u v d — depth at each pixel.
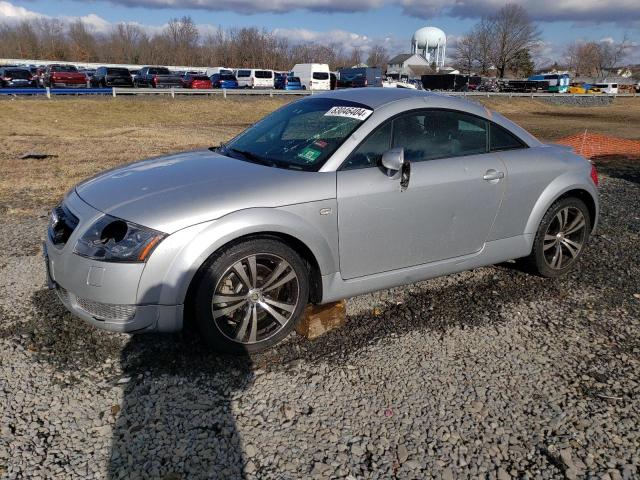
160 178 3.30
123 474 2.28
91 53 85.31
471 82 58.72
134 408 2.71
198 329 3.05
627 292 4.24
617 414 2.75
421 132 3.69
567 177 4.25
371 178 3.38
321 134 3.61
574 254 4.48
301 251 3.32
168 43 86.44
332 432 2.57
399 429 2.60
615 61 111.75
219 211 2.95
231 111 30.45
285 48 87.25
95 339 3.33
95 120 24.59
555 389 2.95
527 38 85.75
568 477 2.32
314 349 3.31
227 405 2.75
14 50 83.06
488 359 3.23
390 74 76.19
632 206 6.97
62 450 2.41
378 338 3.45
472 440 2.54
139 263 2.82
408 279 3.72
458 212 3.75
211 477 2.28
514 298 4.08
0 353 3.15
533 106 45.28
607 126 26.53
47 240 3.28
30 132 19.12
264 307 3.17
